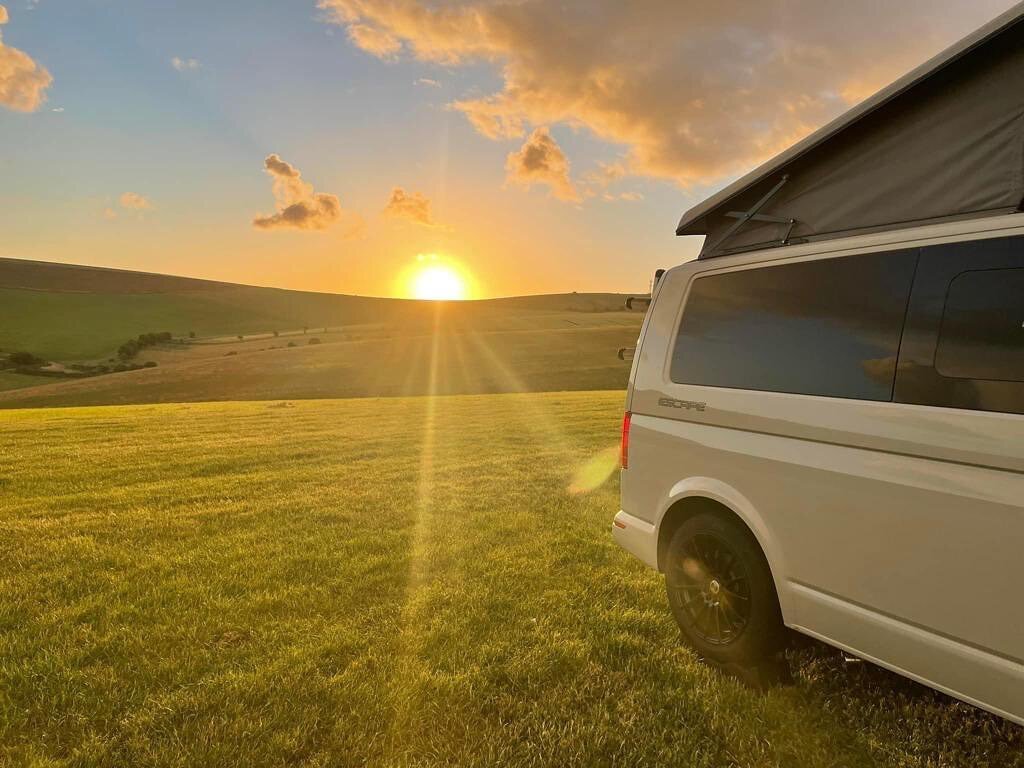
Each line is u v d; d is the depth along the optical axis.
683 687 3.25
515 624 4.05
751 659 3.26
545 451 12.04
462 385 52.34
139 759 2.70
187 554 5.59
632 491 4.08
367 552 5.64
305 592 4.62
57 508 7.51
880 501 2.55
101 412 26.44
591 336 80.50
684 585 3.65
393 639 3.84
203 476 9.69
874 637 2.58
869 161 3.33
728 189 3.88
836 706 3.04
